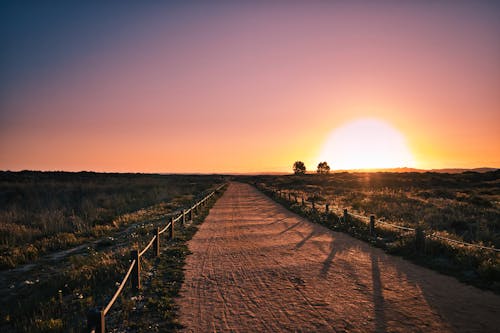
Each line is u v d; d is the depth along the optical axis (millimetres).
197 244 13273
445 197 31156
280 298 7066
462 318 5844
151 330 5688
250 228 17234
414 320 5809
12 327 6230
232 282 8250
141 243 12430
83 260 10531
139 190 39219
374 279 8219
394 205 22016
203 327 5758
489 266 8016
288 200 31219
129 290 7660
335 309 6395
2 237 14203
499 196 31922
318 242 13148
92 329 4789
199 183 75125
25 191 34000
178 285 8062
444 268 8930
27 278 9375
